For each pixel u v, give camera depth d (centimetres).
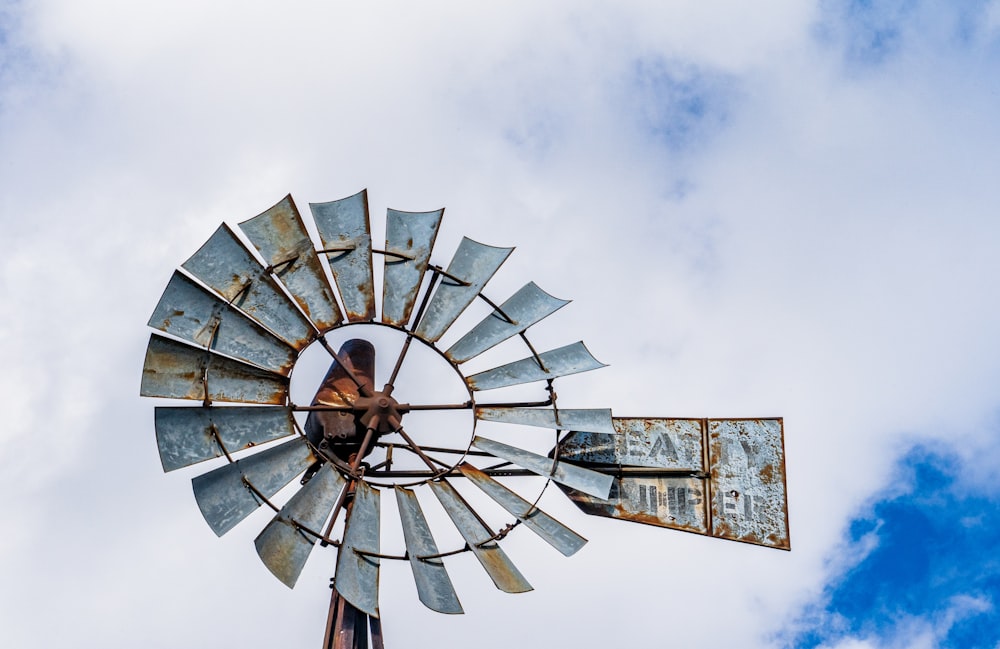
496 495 1343
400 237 1377
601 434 1446
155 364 1251
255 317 1297
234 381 1277
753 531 1400
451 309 1377
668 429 1448
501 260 1396
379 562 1252
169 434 1239
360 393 1359
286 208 1320
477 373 1386
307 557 1227
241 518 1231
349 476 1297
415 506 1305
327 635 1295
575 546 1316
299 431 1298
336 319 1327
